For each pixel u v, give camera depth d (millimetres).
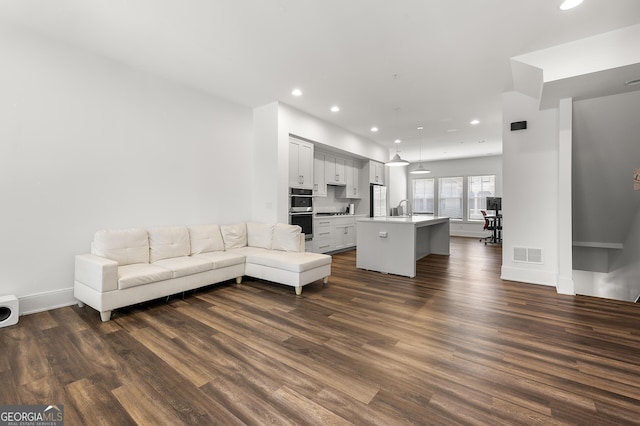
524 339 2338
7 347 2178
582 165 4012
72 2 2414
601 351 2145
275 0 2350
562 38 2824
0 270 2711
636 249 4242
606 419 1463
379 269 4668
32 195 2873
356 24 2662
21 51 2793
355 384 1756
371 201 7719
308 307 3074
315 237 5863
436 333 2451
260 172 5020
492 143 7629
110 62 3379
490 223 9102
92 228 3268
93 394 1653
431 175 10758
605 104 3398
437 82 3898
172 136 3988
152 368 1917
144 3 2412
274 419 1469
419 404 1577
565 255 3553
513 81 3807
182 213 4129
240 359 2035
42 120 2922
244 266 4047
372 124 5961
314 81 3920
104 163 3355
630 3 2289
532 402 1590
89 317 2771
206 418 1476
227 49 3133
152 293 3006
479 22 2604
